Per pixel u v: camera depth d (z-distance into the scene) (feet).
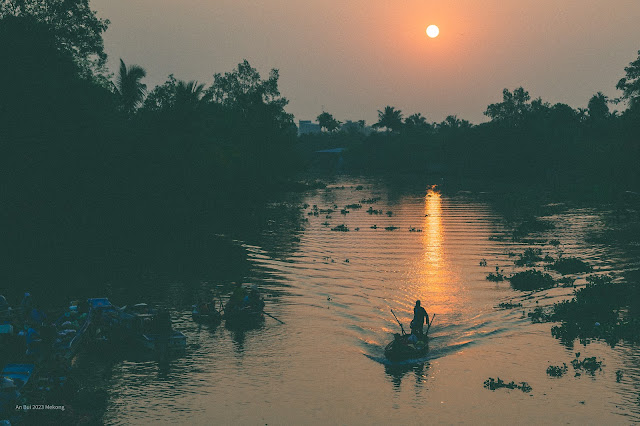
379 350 72.28
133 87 194.70
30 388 56.13
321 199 299.58
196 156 184.75
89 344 72.90
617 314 83.46
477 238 164.76
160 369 64.95
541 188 360.69
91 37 214.48
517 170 440.04
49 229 147.02
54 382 56.08
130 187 162.20
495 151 454.40
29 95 136.36
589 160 237.25
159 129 175.83
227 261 130.31
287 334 78.33
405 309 91.25
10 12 185.37
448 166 504.43
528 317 85.35
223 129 286.87
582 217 208.95
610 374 62.03
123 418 52.65
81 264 124.57
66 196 146.51
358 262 129.80
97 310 80.38
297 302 95.35
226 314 84.69
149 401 56.34
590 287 95.09
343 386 60.44
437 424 51.57
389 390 59.47
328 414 53.83
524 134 441.68
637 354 67.97
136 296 97.86
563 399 56.08
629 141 187.93
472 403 55.83
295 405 55.77
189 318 85.56
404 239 163.73
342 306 92.73
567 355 68.49
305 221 204.64
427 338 74.64
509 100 497.87
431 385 60.59
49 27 165.78
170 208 174.91
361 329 80.79
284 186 362.53
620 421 51.31
